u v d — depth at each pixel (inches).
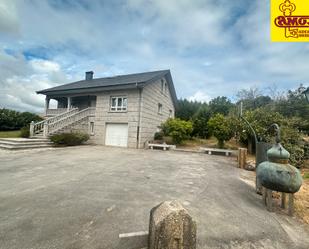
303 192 160.4
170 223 56.6
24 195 128.0
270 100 860.0
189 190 153.9
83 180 170.2
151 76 547.8
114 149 439.2
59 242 75.8
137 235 79.2
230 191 157.6
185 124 529.7
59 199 122.3
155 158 325.1
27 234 80.7
